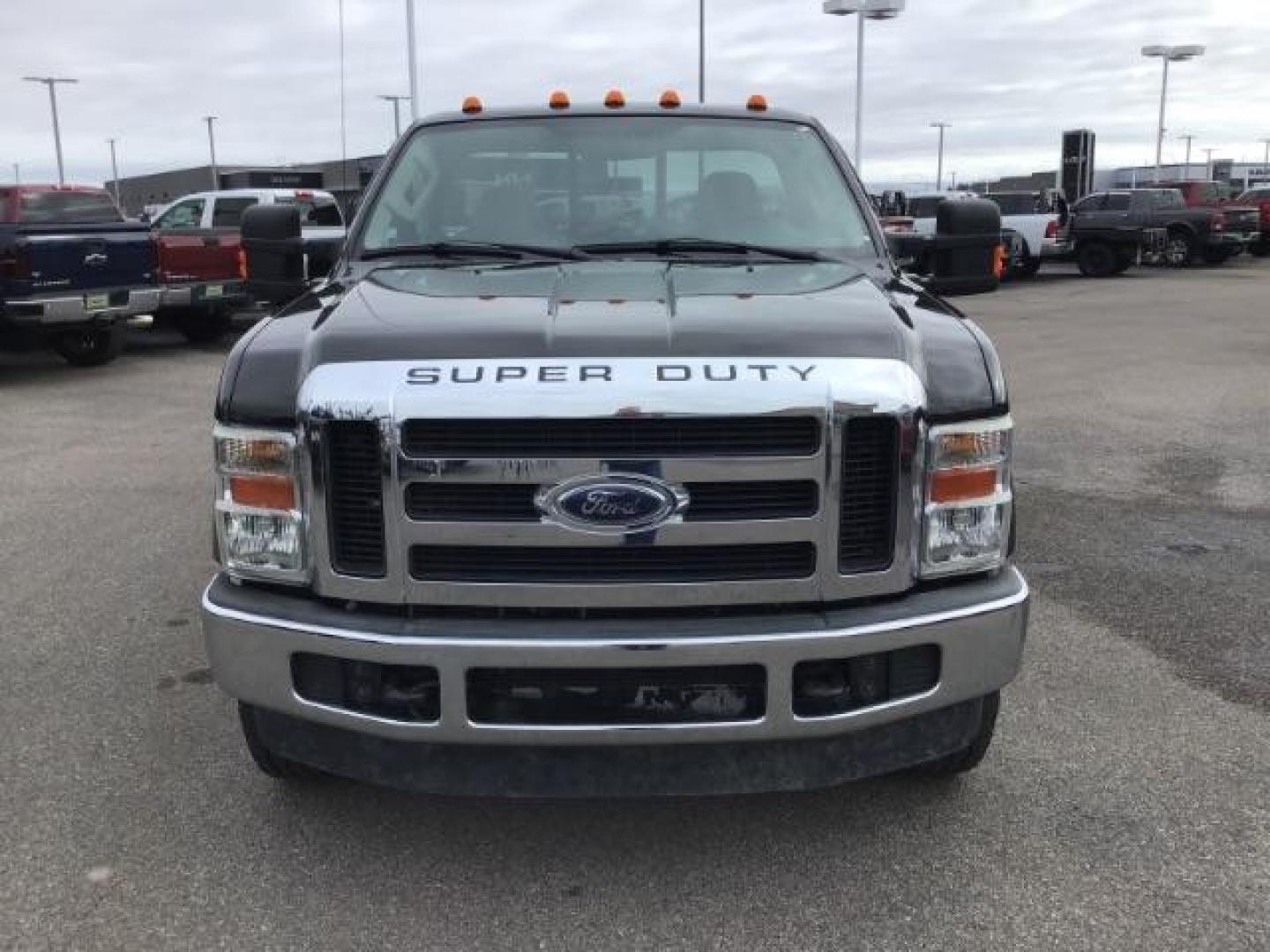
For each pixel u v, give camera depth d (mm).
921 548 2943
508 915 3000
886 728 3053
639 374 2732
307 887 3119
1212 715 4121
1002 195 28469
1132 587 5477
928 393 2912
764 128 4406
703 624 2805
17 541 6344
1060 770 3729
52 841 3332
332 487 2834
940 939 2895
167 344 15859
